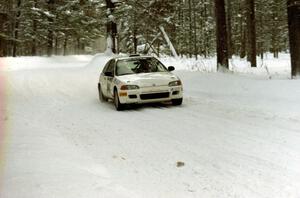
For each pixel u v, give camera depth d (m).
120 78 11.74
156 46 38.47
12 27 46.03
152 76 11.68
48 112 11.28
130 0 29.36
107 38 30.20
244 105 11.00
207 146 6.83
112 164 5.93
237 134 7.61
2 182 4.84
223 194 4.62
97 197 4.42
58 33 46.91
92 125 9.19
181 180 5.14
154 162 5.99
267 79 14.73
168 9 30.70
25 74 24.86
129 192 4.67
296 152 6.20
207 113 10.15
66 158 6.01
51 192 4.52
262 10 50.59
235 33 56.91
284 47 66.19
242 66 30.27
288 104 10.38
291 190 4.65
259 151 6.36
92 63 28.09
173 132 8.08
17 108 12.01
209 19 56.00
